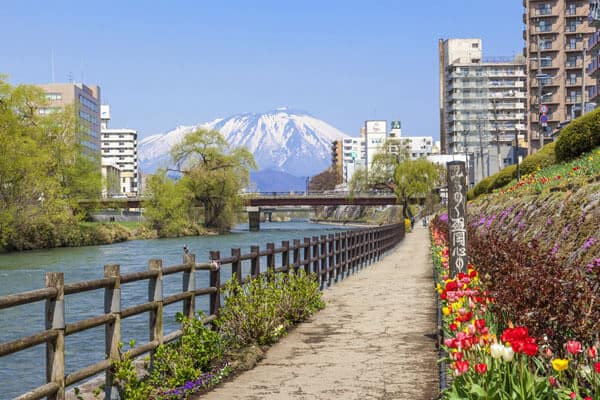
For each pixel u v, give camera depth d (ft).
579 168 70.85
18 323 65.46
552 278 21.31
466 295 26.89
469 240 52.37
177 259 151.94
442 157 459.73
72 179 213.25
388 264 95.30
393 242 131.23
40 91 206.39
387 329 41.09
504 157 345.31
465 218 38.52
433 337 38.14
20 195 184.65
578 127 97.86
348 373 30.09
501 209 79.71
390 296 57.57
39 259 156.25
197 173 293.23
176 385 27.27
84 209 221.05
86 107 547.49
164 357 27.94
